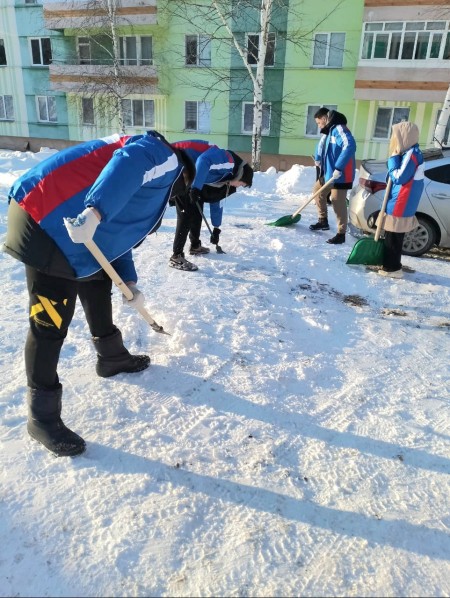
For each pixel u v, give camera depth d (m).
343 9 18.91
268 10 15.84
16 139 26.30
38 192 2.00
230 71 21.03
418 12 17.97
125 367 2.87
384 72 18.97
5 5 23.53
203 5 18.81
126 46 22.45
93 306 2.63
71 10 21.80
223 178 4.53
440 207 5.78
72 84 22.91
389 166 4.74
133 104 23.22
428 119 19.58
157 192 2.26
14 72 24.84
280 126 21.23
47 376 2.25
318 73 20.06
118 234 2.23
